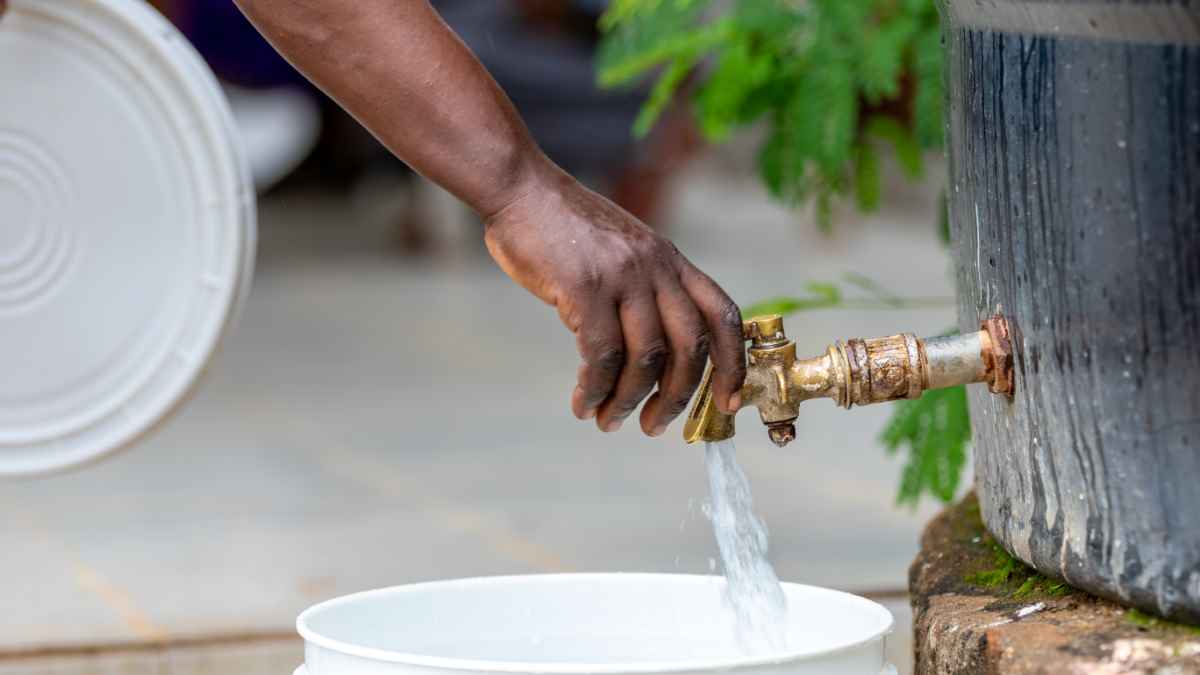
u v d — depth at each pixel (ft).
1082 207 5.11
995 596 6.09
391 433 19.88
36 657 10.04
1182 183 4.82
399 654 5.15
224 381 24.56
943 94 6.46
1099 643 5.18
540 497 15.81
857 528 13.88
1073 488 5.34
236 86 42.60
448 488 16.35
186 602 11.62
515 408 21.71
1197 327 4.86
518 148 5.46
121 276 8.48
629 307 5.35
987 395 6.05
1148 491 5.06
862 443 18.83
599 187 42.70
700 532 13.97
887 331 26.11
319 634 5.85
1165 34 4.76
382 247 46.03
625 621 6.54
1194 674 4.99
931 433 9.29
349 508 15.42
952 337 5.70
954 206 6.30
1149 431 5.02
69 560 13.28
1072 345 5.24
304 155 51.96
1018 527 5.77
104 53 8.30
